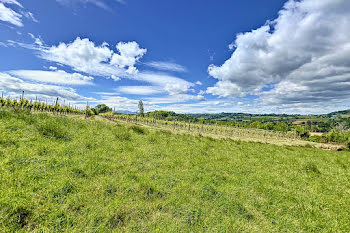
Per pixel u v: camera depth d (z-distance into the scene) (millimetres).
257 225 3156
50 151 4867
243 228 2967
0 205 2416
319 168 8383
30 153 4367
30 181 3219
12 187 2877
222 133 44312
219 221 3080
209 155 8414
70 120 9109
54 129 6363
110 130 9461
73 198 3006
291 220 3514
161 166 5738
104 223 2551
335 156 13695
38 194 2900
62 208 2684
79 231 2355
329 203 4531
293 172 7254
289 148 15438
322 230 3311
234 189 4605
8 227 2191
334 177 7172
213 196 4066
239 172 6371
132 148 7035
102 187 3527
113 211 2857
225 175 5754
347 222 3688
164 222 2844
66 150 5176
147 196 3605
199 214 3221
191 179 4926
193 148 9250
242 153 9945
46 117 8336
